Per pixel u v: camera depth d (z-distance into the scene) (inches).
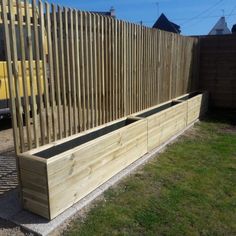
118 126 185.3
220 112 341.4
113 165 151.9
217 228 115.1
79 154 124.2
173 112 229.8
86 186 131.3
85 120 158.7
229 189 147.0
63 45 137.4
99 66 165.9
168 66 263.7
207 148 211.2
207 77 354.9
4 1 107.0
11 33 110.4
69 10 138.9
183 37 293.4
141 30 209.2
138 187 146.1
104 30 167.2
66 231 110.4
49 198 111.3
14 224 112.3
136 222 117.0
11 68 111.9
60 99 138.5
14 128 116.0
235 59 335.9
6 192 137.3
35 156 114.1
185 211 125.8
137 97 213.9
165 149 206.7
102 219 118.0
